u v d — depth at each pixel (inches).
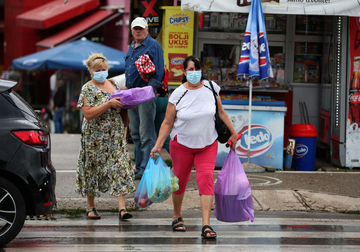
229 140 479.2
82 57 1269.7
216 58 830.5
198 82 460.4
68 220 519.8
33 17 1729.8
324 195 609.0
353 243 447.5
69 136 1111.6
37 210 416.5
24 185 413.4
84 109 500.4
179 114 459.5
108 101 495.2
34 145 418.6
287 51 865.5
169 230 484.7
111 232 474.0
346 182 676.1
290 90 837.2
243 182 472.4
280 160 754.8
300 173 731.4
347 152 761.6
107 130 506.6
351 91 754.2
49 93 1950.1
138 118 667.4
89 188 512.4
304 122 862.5
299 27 863.1
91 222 511.8
